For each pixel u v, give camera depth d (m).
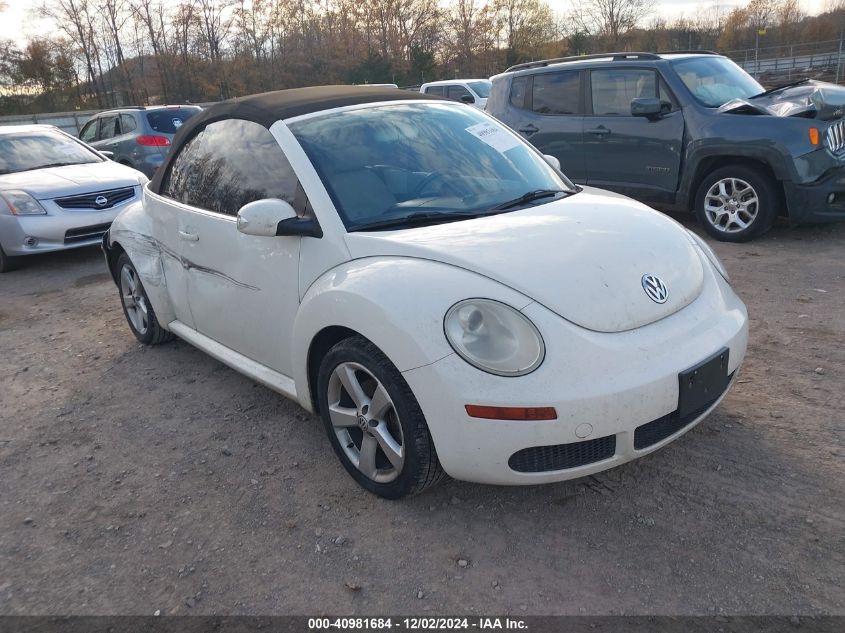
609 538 2.60
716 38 53.84
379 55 50.75
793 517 2.62
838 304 4.75
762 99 6.83
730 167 6.47
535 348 2.40
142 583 2.56
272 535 2.77
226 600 2.44
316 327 2.88
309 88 3.92
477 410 2.39
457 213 3.10
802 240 6.50
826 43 37.03
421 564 2.54
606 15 56.28
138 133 12.95
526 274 2.56
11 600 2.52
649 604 2.28
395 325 2.52
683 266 2.90
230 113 3.76
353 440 3.03
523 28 56.81
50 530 2.92
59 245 7.60
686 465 3.01
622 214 3.15
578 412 2.36
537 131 7.93
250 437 3.56
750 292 5.16
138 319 4.95
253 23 49.47
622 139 7.20
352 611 2.35
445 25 56.25
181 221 3.93
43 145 8.71
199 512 2.96
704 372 2.59
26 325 5.78
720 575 2.38
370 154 3.33
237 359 3.75
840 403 3.42
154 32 47.09
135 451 3.52
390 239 2.83
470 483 3.00
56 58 45.28
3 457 3.56
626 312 2.56
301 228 3.00
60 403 4.16
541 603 2.32
